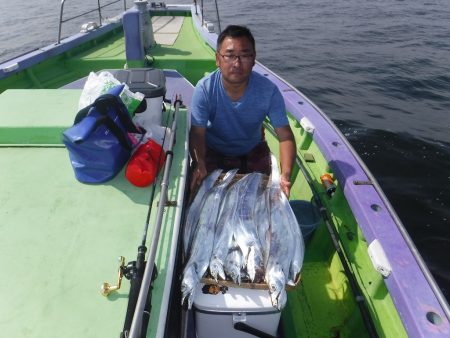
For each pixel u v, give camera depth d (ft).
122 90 6.30
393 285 5.43
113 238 5.11
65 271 4.60
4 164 6.44
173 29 21.09
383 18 59.57
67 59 16.03
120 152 6.03
